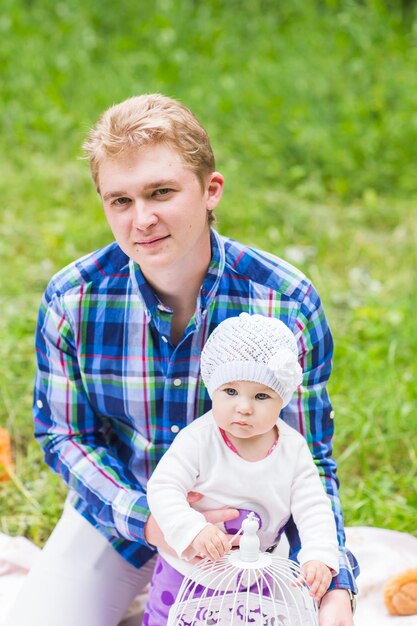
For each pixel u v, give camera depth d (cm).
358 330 537
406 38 898
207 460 254
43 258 618
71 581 288
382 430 453
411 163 748
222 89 817
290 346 250
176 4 944
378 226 684
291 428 259
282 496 254
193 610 252
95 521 292
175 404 275
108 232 638
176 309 272
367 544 350
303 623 251
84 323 276
